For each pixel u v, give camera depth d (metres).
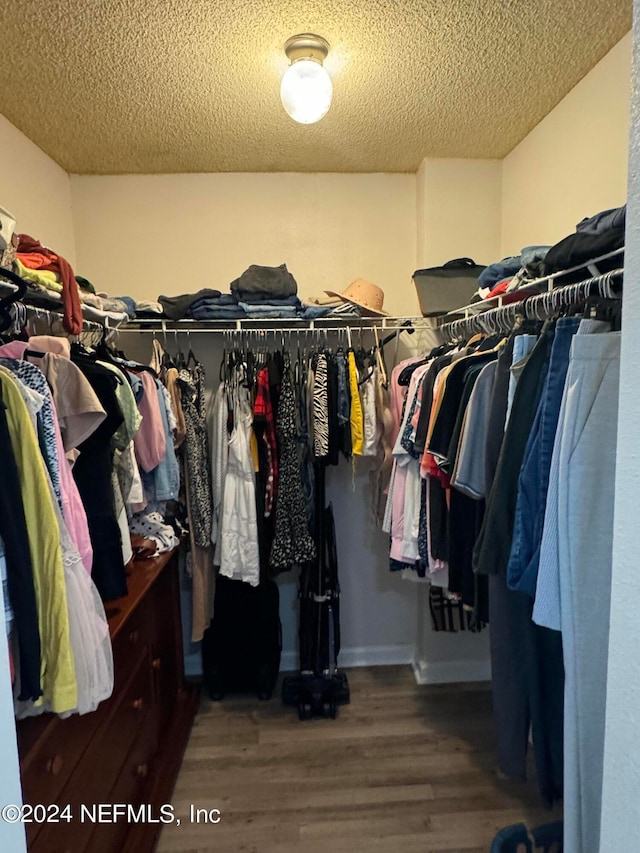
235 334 2.28
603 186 1.51
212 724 2.07
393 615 2.49
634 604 0.54
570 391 0.88
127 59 1.45
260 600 2.24
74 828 1.11
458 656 2.37
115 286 2.29
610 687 0.59
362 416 2.00
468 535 1.42
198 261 2.30
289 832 1.56
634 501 0.54
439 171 2.18
